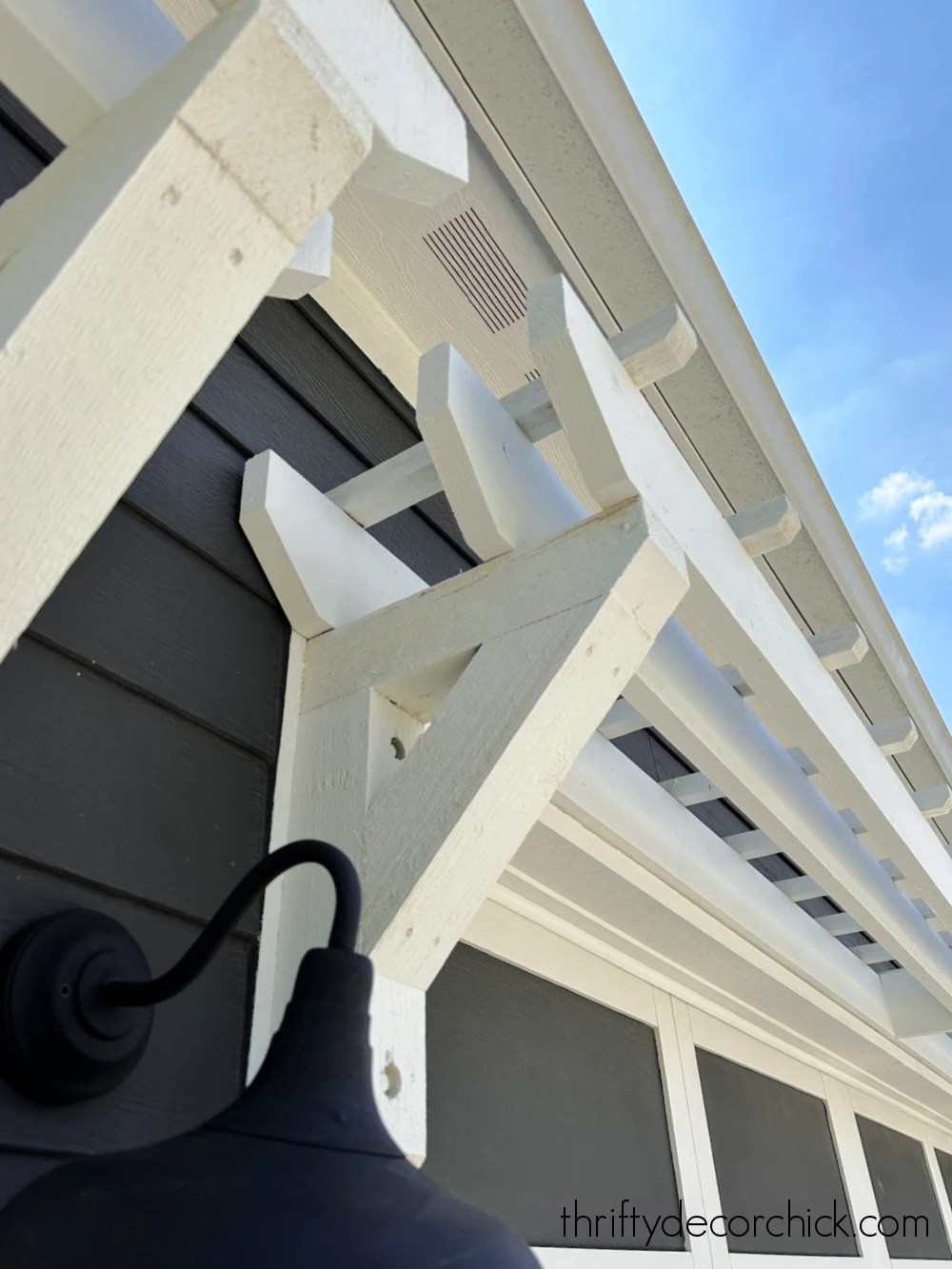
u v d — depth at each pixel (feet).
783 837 4.79
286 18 1.59
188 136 1.51
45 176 1.68
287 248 1.64
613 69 4.01
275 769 3.04
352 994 1.35
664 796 5.24
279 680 3.25
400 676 3.04
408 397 4.98
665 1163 5.87
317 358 4.40
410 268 4.80
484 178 4.43
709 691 4.18
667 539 2.87
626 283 4.82
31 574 1.33
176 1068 2.39
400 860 2.51
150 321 1.47
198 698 2.89
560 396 2.85
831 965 6.86
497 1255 1.17
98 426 1.40
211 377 3.60
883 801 4.81
